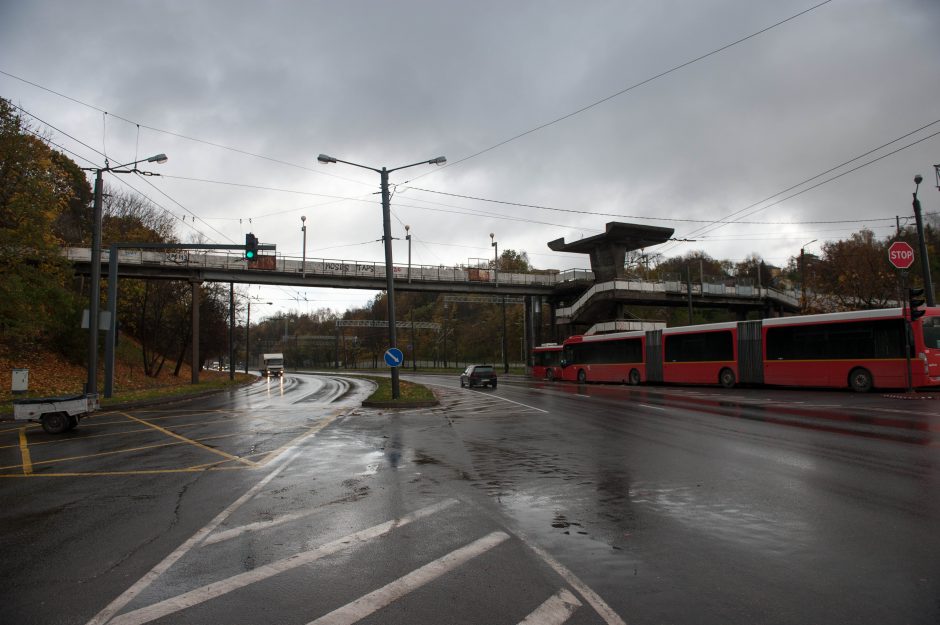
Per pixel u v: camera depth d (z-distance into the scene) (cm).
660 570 452
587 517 609
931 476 753
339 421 1662
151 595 422
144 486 812
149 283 4475
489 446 1135
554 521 598
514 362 7700
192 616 386
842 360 2270
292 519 624
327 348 12488
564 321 5584
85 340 3884
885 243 4581
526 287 5512
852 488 698
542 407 2014
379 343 10888
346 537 556
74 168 4734
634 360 3328
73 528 605
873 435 1109
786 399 2022
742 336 2667
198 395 3170
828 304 4419
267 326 14012
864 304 4038
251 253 2286
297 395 3178
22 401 1470
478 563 477
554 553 498
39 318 2784
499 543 529
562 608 387
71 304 3628
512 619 373
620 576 441
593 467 890
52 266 2809
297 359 13575
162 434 1420
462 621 371
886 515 583
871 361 2188
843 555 473
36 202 2564
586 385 3516
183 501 717
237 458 1035
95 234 2317
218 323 5872
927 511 595
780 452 959
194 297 4222
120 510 679
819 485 718
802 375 2397
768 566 454
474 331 8575
